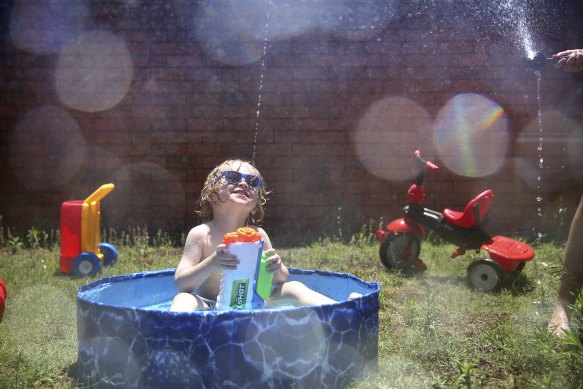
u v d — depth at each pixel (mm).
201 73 7543
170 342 2576
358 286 3520
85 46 7516
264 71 7539
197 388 2557
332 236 7305
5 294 4090
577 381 2830
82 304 2859
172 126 7562
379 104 7562
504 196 7516
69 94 7539
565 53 3559
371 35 7527
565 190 7559
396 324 3877
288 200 7555
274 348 2600
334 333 2738
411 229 5473
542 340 3145
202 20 7516
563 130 7535
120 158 7562
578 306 3260
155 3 7512
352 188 7566
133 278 3695
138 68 7543
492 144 7555
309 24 7527
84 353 2850
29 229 7508
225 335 2555
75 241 5621
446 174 7531
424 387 2846
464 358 3230
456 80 7535
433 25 7516
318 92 7559
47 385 2902
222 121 7562
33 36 7520
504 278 4867
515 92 7531
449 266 5711
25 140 7547
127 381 2672
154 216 7559
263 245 3418
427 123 7570
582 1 7465
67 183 7555
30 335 3676
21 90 7527
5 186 7555
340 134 7539
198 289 3484
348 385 2795
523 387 2875
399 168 7570
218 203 3537
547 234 7129
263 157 7559
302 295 3348
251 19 7516
